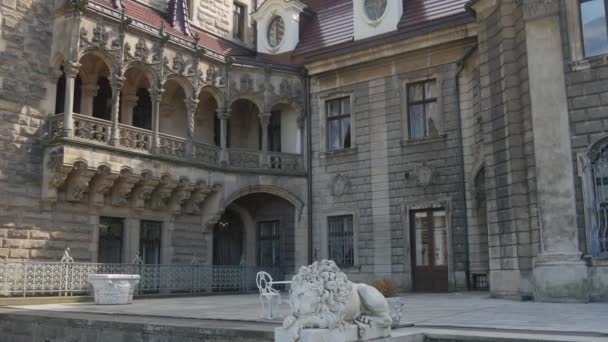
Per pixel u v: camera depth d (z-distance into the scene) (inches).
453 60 942.4
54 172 779.4
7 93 772.6
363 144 1019.9
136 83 947.3
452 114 933.8
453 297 757.9
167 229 940.6
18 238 759.1
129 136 861.2
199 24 1136.8
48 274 741.9
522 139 697.6
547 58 674.2
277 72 1067.9
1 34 775.7
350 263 1015.0
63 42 808.3
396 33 1024.9
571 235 634.8
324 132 1069.1
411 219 959.6
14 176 766.5
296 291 296.5
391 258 964.0
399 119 986.1
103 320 450.0
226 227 1112.2
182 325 402.9
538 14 684.1
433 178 936.3
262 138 1051.9
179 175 925.8
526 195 687.1
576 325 380.8
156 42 907.4
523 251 678.5
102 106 936.3
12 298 676.7
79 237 821.9
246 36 1245.7
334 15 1189.7
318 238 1047.6
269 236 1114.7
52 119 803.4
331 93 1066.7
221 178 997.2
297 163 1069.1
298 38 1186.6
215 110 1087.0
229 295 922.1
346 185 1027.9
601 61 645.9
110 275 682.8
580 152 645.3
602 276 610.5
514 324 391.2
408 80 986.1
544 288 634.8
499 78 735.7
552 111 663.8
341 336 295.6
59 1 831.1
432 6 1021.8
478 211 886.4
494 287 718.5
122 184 860.0
